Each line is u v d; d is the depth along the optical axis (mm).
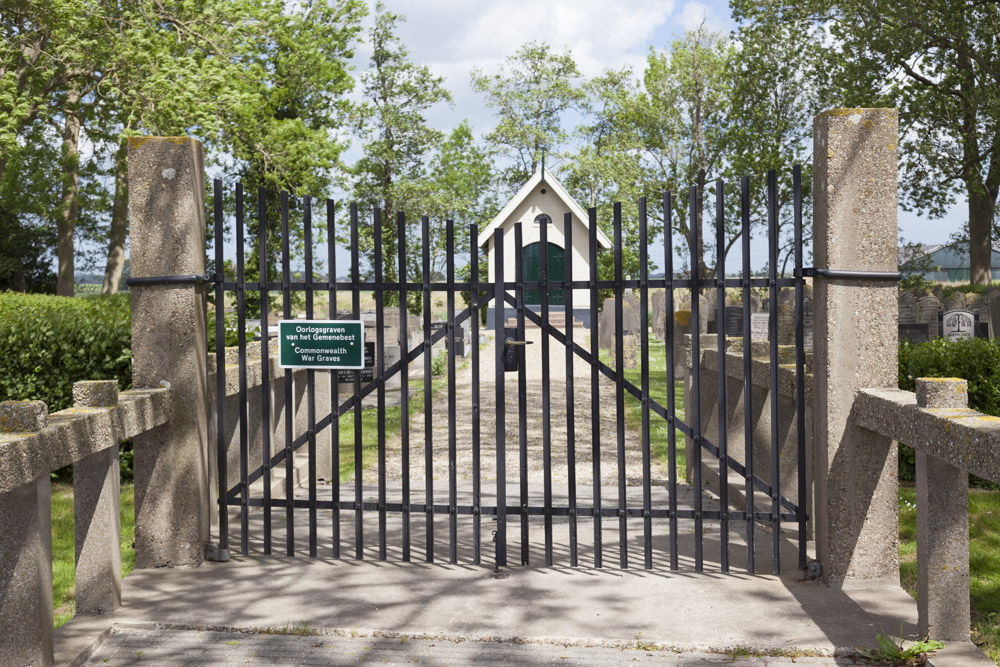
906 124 25219
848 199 5152
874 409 4828
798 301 5379
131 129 17469
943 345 8789
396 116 42594
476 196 49625
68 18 17078
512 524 6922
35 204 21125
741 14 31625
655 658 4250
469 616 4750
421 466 9820
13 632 3922
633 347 21609
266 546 5977
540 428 12641
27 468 3783
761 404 7352
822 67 25906
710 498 7887
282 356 5855
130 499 8172
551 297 35656
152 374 5738
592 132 49406
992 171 25328
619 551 6062
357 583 5363
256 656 4375
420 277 43156
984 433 3521
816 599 4996
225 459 5934
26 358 8891
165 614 4840
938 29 23016
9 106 16609
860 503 5172
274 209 31141
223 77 17953
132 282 5715
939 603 4141
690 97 40312
